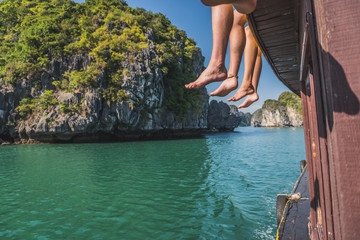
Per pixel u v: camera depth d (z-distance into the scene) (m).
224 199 8.45
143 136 49.19
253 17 2.24
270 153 21.97
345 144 0.96
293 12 2.22
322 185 1.74
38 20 50.03
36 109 39.50
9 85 40.06
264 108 176.00
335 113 0.98
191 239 5.61
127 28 51.00
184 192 9.45
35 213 7.39
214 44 1.73
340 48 0.98
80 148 29.30
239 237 5.67
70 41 47.22
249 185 10.28
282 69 4.06
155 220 6.72
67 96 39.56
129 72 42.75
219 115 87.00
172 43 62.34
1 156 21.95
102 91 40.56
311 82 1.73
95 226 6.39
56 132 37.66
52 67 41.38
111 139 44.56
